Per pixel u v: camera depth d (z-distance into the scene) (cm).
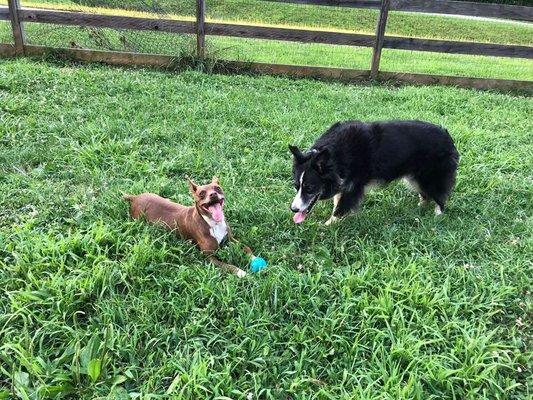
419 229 201
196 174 242
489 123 329
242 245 186
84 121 292
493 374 131
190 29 423
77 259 165
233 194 223
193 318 147
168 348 138
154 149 260
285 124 303
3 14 408
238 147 273
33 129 273
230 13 627
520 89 437
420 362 133
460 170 256
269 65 438
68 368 130
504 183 244
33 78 350
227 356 135
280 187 234
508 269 175
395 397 124
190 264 175
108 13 472
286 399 127
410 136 209
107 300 150
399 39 428
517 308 158
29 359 128
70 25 420
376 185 215
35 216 195
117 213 198
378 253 181
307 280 164
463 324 147
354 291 162
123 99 330
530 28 761
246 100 347
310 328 146
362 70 441
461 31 714
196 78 396
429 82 442
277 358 136
